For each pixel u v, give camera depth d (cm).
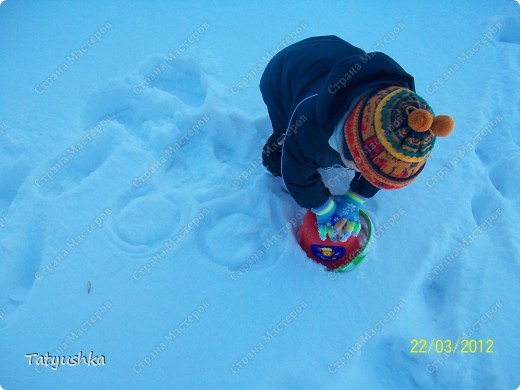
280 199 195
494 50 257
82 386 163
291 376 164
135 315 174
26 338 171
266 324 172
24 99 234
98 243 188
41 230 194
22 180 214
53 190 205
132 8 275
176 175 210
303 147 144
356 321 173
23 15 271
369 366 173
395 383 171
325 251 176
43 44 257
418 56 256
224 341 169
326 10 276
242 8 276
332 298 176
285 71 162
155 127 217
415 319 177
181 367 165
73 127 224
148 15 272
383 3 281
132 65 248
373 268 182
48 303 177
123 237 189
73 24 267
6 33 262
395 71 129
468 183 205
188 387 162
